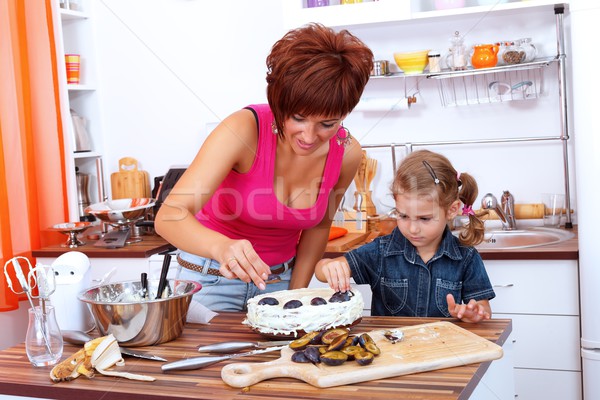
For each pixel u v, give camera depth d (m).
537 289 2.35
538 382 2.38
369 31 2.96
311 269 1.95
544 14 2.75
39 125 2.91
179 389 1.23
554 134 2.78
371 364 1.25
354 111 2.99
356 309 1.50
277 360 1.31
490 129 2.86
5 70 2.76
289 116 1.48
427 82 2.91
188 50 3.21
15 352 1.53
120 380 1.29
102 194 3.28
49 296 1.52
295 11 2.74
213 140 1.64
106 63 3.33
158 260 2.69
